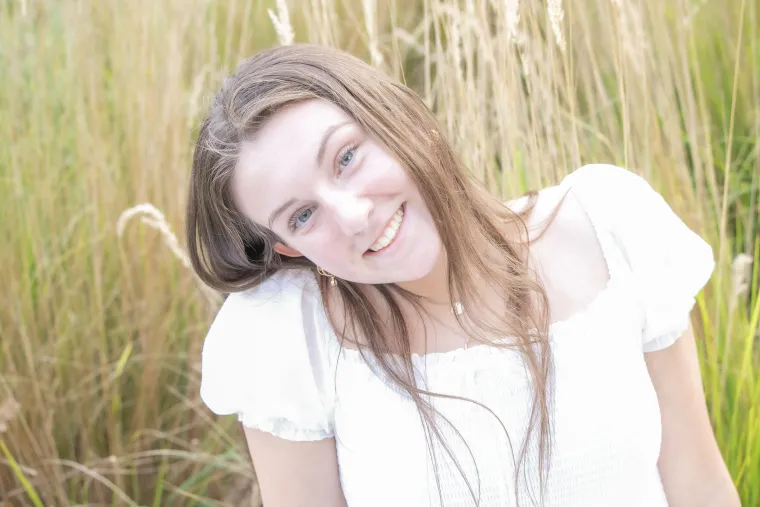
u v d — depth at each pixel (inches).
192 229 39.8
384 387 38.4
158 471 71.8
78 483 71.4
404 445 38.2
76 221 72.7
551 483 38.2
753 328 54.7
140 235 71.4
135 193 70.9
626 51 60.4
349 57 36.1
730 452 55.4
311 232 34.9
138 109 70.6
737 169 71.2
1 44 71.4
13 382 69.1
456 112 65.4
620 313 38.4
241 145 34.6
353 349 39.0
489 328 38.2
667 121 61.1
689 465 42.4
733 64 71.3
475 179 42.1
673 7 66.5
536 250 40.4
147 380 70.8
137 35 71.2
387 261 35.2
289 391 38.6
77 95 71.4
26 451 68.2
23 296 70.4
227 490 70.9
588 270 39.4
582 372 38.1
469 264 37.9
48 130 72.1
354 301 38.7
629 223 39.0
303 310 39.7
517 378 37.9
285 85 34.1
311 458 40.0
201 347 70.1
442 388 38.0
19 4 71.0
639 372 38.6
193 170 37.5
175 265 71.3
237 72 36.8
